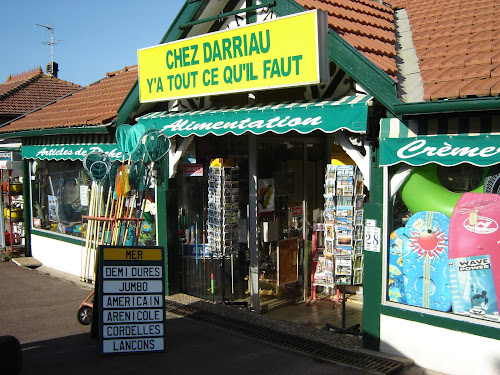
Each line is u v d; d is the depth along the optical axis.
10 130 12.35
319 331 7.04
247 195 8.60
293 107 6.59
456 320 5.57
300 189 9.04
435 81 6.11
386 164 5.95
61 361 6.11
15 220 13.23
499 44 6.61
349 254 7.18
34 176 12.77
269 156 8.51
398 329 6.03
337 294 8.95
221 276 8.45
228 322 7.47
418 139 5.71
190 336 6.94
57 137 11.42
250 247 8.37
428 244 5.89
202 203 8.86
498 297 5.38
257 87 6.73
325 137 9.43
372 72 5.99
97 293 6.90
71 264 11.19
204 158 8.83
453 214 5.73
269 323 7.37
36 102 19.16
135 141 8.53
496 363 5.30
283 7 6.89
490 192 5.53
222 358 6.16
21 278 10.88
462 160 5.26
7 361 5.14
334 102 6.30
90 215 9.52
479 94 5.18
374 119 6.18
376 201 6.20
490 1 8.69
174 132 7.94
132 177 8.56
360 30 7.27
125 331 6.32
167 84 7.95
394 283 6.17
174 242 8.97
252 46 6.70
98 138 10.09
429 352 5.79
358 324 7.39
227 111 7.41
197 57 7.42
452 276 5.71
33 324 7.69
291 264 8.80
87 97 12.48
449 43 7.26
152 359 6.15
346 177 7.21
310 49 6.12
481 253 5.50
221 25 7.95
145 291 6.42
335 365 5.89
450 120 5.53
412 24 8.71
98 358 6.20
